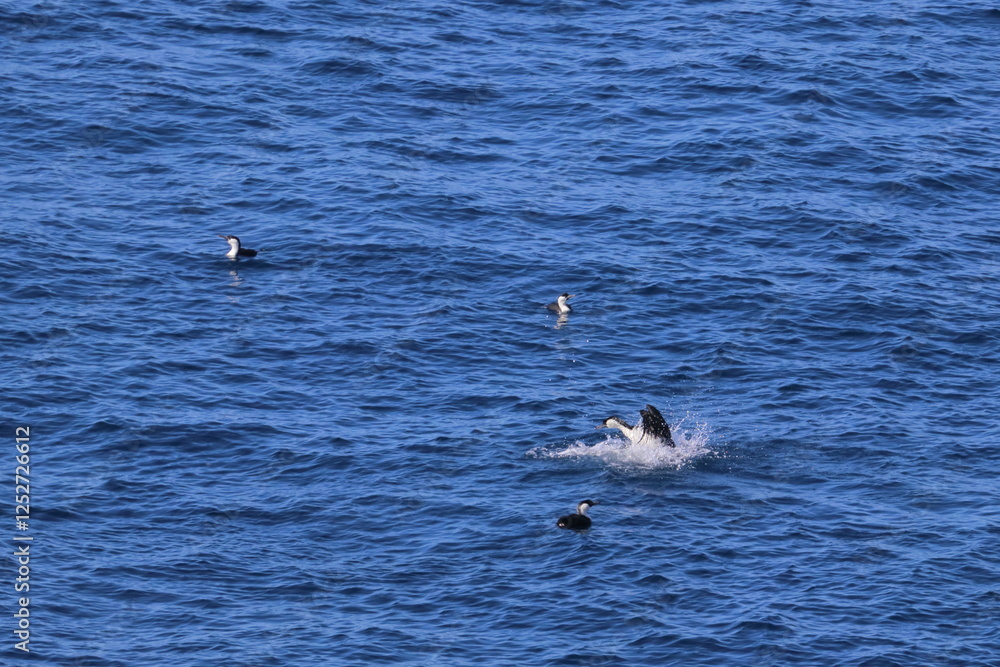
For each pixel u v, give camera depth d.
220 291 135.88
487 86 176.12
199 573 97.50
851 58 182.25
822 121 168.38
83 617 92.50
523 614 93.19
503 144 164.62
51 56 177.00
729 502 106.06
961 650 89.69
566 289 138.00
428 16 192.12
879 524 103.38
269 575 97.56
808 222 149.25
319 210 149.50
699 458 112.12
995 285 139.38
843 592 95.31
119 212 148.25
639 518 103.69
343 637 91.00
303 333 129.75
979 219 151.25
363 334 129.88
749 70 179.00
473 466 110.56
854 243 145.62
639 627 91.75
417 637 91.00
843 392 122.19
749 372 125.25
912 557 99.25
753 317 133.38
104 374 121.75
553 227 148.38
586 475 109.44
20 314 129.50
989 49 186.38
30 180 152.38
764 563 98.56
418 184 154.88
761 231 147.88
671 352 128.50
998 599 94.69
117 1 190.62
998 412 119.38
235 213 149.00
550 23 192.00
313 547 100.88
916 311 134.25
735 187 155.62
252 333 129.38
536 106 172.25
